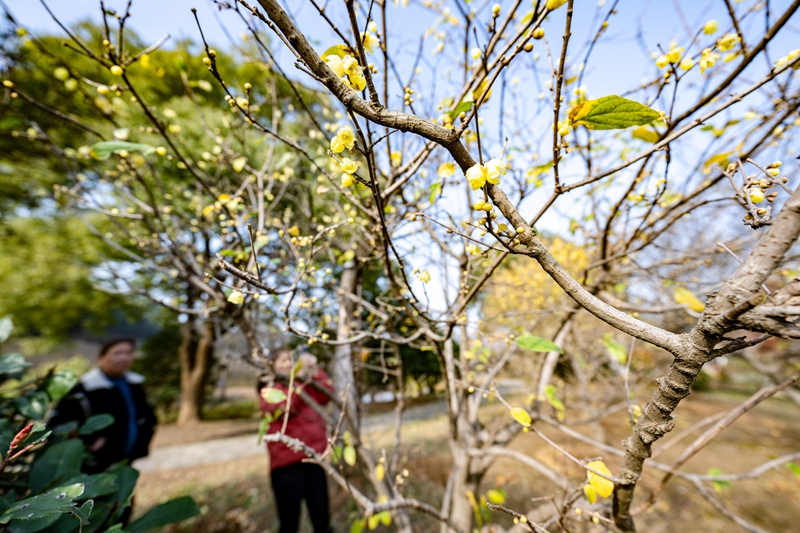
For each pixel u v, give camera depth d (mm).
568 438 6098
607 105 823
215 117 4656
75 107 5582
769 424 7648
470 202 1861
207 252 2322
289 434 2836
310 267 1481
